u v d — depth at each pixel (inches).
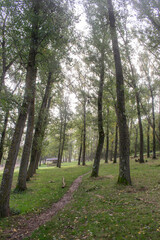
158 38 459.5
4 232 219.8
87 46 582.2
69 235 204.2
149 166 722.8
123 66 781.9
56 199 382.6
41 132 717.9
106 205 293.4
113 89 682.8
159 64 827.4
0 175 886.4
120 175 432.5
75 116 1343.5
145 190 358.0
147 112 920.3
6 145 676.1
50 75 668.7
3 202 272.2
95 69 619.8
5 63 487.8
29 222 259.1
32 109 529.0
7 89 304.5
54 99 1071.6
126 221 217.3
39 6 342.0
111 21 490.9
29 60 330.3
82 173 807.1
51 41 366.0
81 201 343.6
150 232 183.2
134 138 1856.5
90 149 2260.1
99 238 186.5
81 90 742.5
